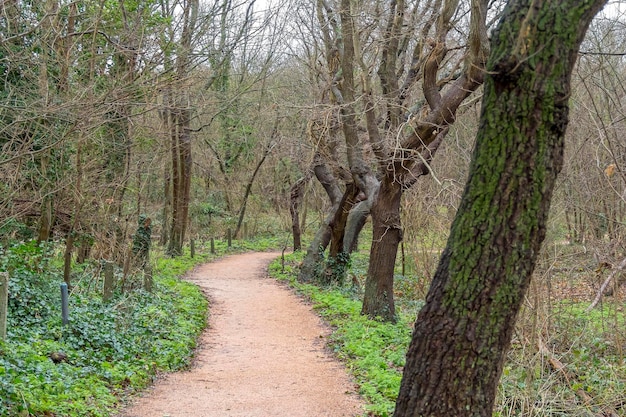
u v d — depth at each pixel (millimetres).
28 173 13828
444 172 16766
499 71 4504
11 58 10031
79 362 9383
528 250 4652
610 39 12531
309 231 45312
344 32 14836
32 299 11453
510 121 4531
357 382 10195
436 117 12344
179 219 31703
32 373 7945
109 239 16750
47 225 15625
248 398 9234
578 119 11695
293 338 14094
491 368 4773
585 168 12055
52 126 11820
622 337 12477
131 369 9828
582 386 9883
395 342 12750
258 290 21875
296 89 25719
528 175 4551
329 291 20609
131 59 10773
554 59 4422
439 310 4844
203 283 23531
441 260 4961
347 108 15250
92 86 10094
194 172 41125
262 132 35906
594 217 12656
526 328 10828
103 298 13953
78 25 13219
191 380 10258
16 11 10898
